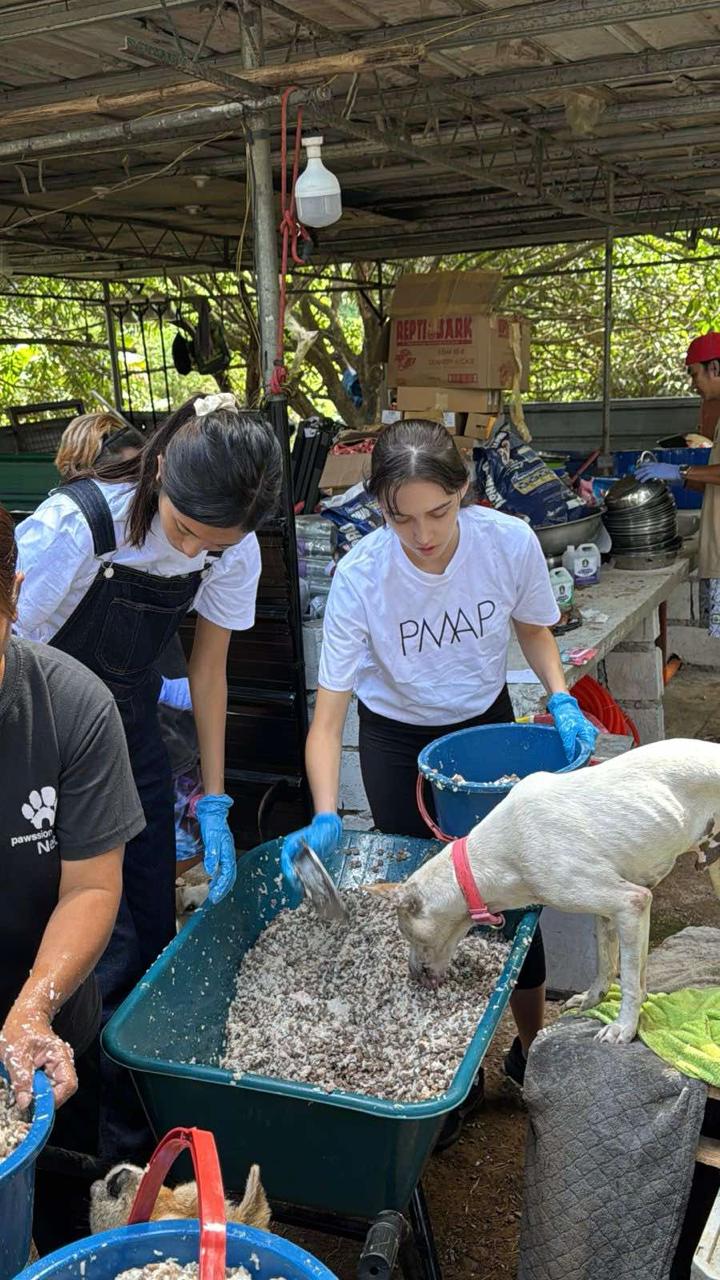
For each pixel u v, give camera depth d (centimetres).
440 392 700
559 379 1505
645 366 1434
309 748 255
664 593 547
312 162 360
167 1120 186
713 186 837
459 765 263
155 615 244
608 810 203
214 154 662
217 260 1084
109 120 512
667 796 203
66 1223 210
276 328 370
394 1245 165
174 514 210
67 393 1494
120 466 232
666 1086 193
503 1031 339
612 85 529
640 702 546
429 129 614
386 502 229
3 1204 130
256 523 207
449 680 267
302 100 349
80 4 359
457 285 701
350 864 259
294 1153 180
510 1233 262
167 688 336
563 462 707
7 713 163
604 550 582
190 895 352
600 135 669
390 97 533
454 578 251
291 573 375
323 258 1067
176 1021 210
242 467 197
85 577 234
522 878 208
